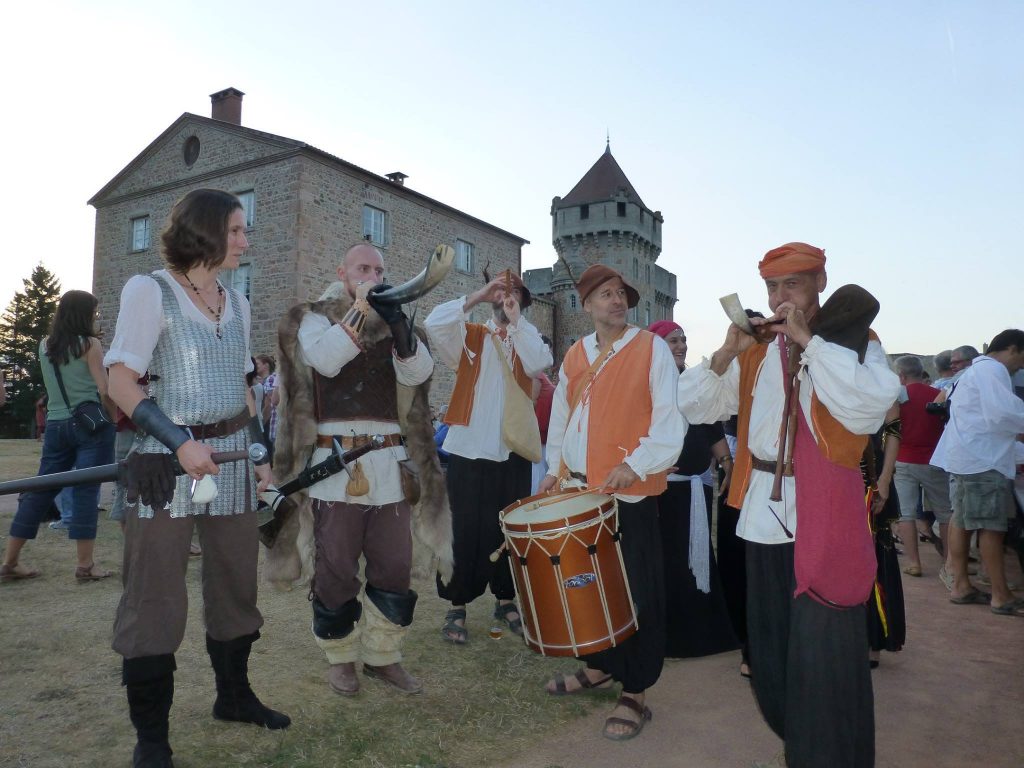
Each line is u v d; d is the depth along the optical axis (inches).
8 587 176.4
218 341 95.3
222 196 94.8
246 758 98.0
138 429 90.7
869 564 81.7
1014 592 211.5
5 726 104.7
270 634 152.2
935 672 143.5
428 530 128.0
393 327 112.8
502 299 159.2
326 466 113.6
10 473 416.5
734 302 86.1
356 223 858.1
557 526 103.7
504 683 132.3
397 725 111.8
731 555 146.9
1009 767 104.3
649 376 116.8
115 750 98.6
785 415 86.7
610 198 1617.9
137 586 88.9
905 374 235.5
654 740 112.0
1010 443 186.9
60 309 176.6
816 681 80.4
